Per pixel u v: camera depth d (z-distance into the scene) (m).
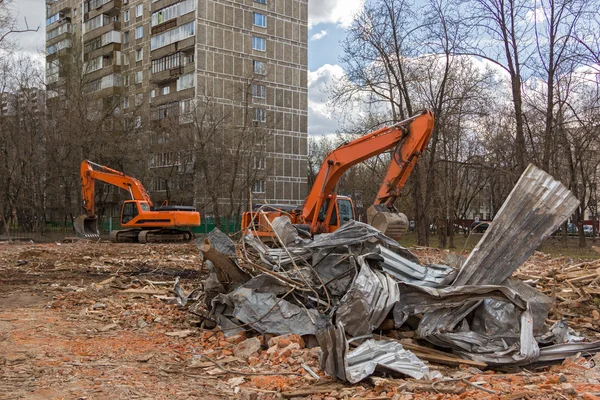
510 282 7.47
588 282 11.24
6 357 7.02
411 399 5.16
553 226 7.45
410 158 14.65
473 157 37.88
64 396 5.49
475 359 6.44
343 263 7.99
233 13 50.44
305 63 55.16
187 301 10.64
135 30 55.81
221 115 45.31
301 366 6.36
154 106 50.16
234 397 5.55
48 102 41.44
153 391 5.68
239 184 45.25
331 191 16.98
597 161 39.56
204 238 8.52
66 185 41.16
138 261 19.73
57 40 62.94
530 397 5.16
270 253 8.46
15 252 23.75
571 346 6.63
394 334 7.06
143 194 31.22
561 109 29.11
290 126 54.16
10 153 39.62
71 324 9.23
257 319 7.58
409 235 53.94
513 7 24.91
